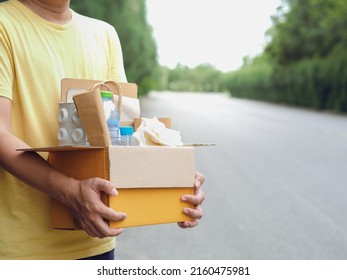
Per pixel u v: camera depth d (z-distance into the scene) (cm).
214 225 639
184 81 9769
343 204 775
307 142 1608
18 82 176
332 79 2953
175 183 173
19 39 177
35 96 178
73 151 169
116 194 157
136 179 164
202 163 1161
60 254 181
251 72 5153
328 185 925
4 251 177
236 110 3278
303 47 3681
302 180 972
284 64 3938
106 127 162
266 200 791
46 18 184
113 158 160
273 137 1748
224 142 1598
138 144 175
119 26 1811
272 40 3959
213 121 2392
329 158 1272
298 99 3572
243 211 716
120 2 1684
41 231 178
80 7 929
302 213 713
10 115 172
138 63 2708
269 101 4394
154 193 170
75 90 179
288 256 527
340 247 563
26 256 178
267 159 1245
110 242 194
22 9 180
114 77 205
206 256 517
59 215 174
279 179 979
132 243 557
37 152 181
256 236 596
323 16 3572
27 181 164
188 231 611
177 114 2839
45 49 181
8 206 177
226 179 964
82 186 157
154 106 3638
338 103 2894
